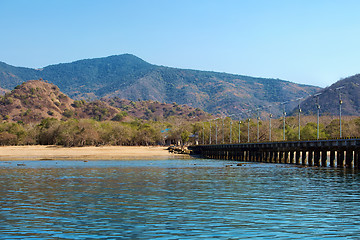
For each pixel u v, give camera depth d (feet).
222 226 88.07
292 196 130.72
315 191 143.02
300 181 176.55
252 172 228.22
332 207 110.42
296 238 79.00
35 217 97.19
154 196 130.82
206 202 118.62
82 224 89.86
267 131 617.62
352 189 148.36
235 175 209.26
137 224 89.86
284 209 107.24
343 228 86.79
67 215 99.45
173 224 89.97
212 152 480.64
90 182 173.68
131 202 118.62
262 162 337.31
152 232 83.10
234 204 115.14
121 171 238.89
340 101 253.65
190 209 107.24
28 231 83.97
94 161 365.20
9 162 340.80
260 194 135.54
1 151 536.01
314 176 198.70
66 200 122.42
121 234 81.66
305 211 104.58
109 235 80.94
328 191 143.02
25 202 118.62
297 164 287.48
